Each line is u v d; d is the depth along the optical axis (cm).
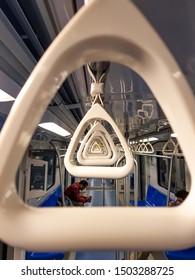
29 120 19
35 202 237
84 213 19
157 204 397
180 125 19
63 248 19
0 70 78
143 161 603
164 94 20
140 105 151
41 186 249
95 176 75
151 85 20
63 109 180
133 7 19
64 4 56
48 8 62
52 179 313
